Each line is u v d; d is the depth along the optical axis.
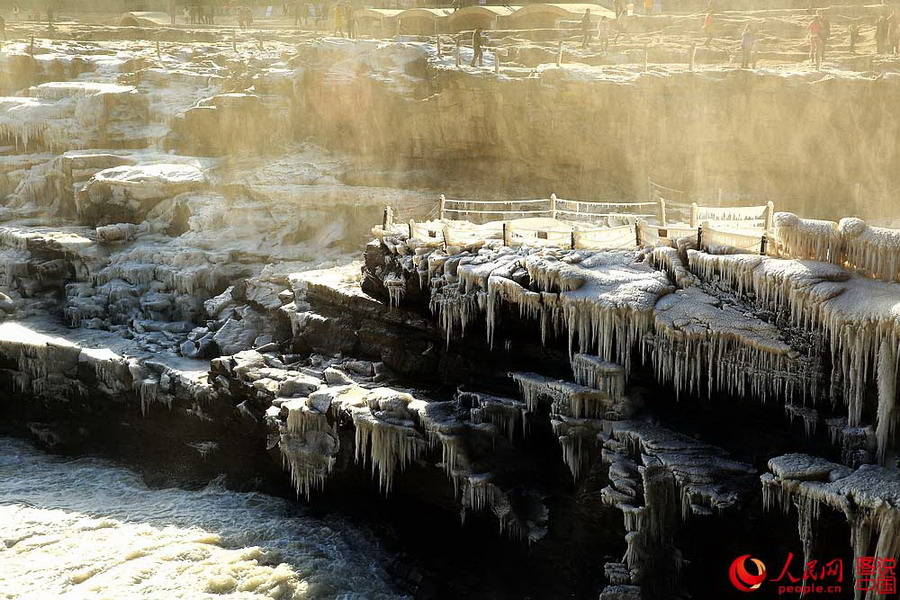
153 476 31.91
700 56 40.78
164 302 36.88
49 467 32.81
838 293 19.69
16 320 37.88
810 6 47.97
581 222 31.95
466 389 25.55
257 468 30.11
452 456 24.03
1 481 31.27
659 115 35.28
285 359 30.50
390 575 25.84
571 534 23.48
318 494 28.48
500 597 24.78
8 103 47.06
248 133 42.38
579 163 37.41
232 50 53.47
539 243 25.91
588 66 38.91
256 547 26.22
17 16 72.88
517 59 42.97
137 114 45.50
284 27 65.44
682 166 36.03
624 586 21.27
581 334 22.98
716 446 21.27
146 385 31.78
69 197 43.44
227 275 37.34
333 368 28.75
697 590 21.06
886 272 20.02
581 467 22.95
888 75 32.41
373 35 56.22
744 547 20.31
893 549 17.39
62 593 23.77
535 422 23.88
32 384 34.50
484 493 23.86
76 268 39.22
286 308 32.00
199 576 24.59
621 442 21.94
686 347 21.30
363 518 27.88
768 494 19.38
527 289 23.77
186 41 61.53
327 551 26.39
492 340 25.06
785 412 20.61
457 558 25.98
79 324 37.28
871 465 18.69
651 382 22.47
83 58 51.25
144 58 50.31
